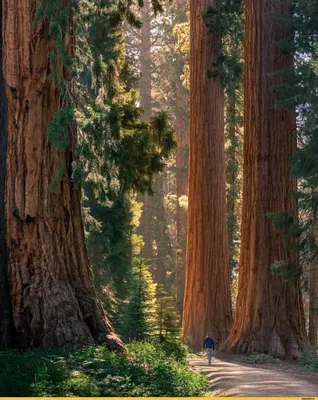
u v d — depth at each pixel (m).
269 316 25.36
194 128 31.86
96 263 32.12
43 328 15.90
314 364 22.39
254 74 26.52
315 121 21.52
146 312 23.55
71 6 16.52
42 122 16.27
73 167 16.11
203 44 31.73
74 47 16.72
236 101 37.22
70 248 16.69
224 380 16.61
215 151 31.58
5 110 16.95
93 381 12.47
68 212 16.69
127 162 18.39
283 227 25.38
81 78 22.83
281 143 25.91
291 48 25.20
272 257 25.58
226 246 31.66
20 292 16.16
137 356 16.39
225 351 26.42
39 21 16.02
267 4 26.42
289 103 22.64
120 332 23.42
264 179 25.98
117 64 21.88
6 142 16.83
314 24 23.84
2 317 16.19
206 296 30.89
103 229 32.50
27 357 14.31
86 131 15.91
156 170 20.05
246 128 26.88
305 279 23.50
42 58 16.14
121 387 12.31
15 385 11.80
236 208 42.31
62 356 14.61
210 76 31.22
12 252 16.30
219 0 31.58
